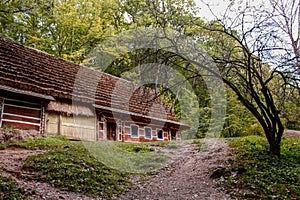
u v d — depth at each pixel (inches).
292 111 395.2
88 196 218.1
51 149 319.3
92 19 928.9
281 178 247.9
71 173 245.0
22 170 238.5
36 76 475.2
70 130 470.3
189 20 315.9
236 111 628.7
